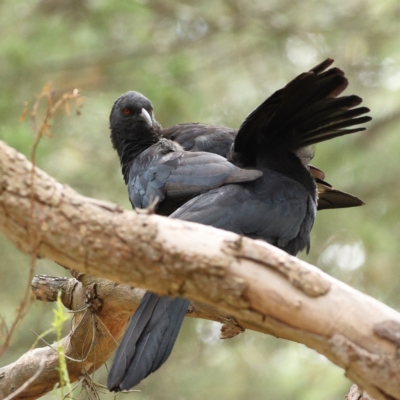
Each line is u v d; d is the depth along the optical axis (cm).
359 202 1084
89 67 1698
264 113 879
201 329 1695
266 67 1831
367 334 551
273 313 568
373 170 1758
